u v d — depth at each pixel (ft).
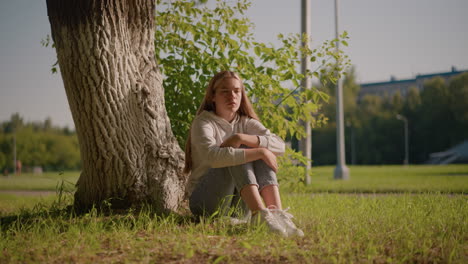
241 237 9.47
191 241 8.98
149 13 13.75
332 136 246.06
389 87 318.45
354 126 245.65
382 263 7.70
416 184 32.40
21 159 207.72
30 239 9.70
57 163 210.59
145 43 13.78
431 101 231.30
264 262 7.72
